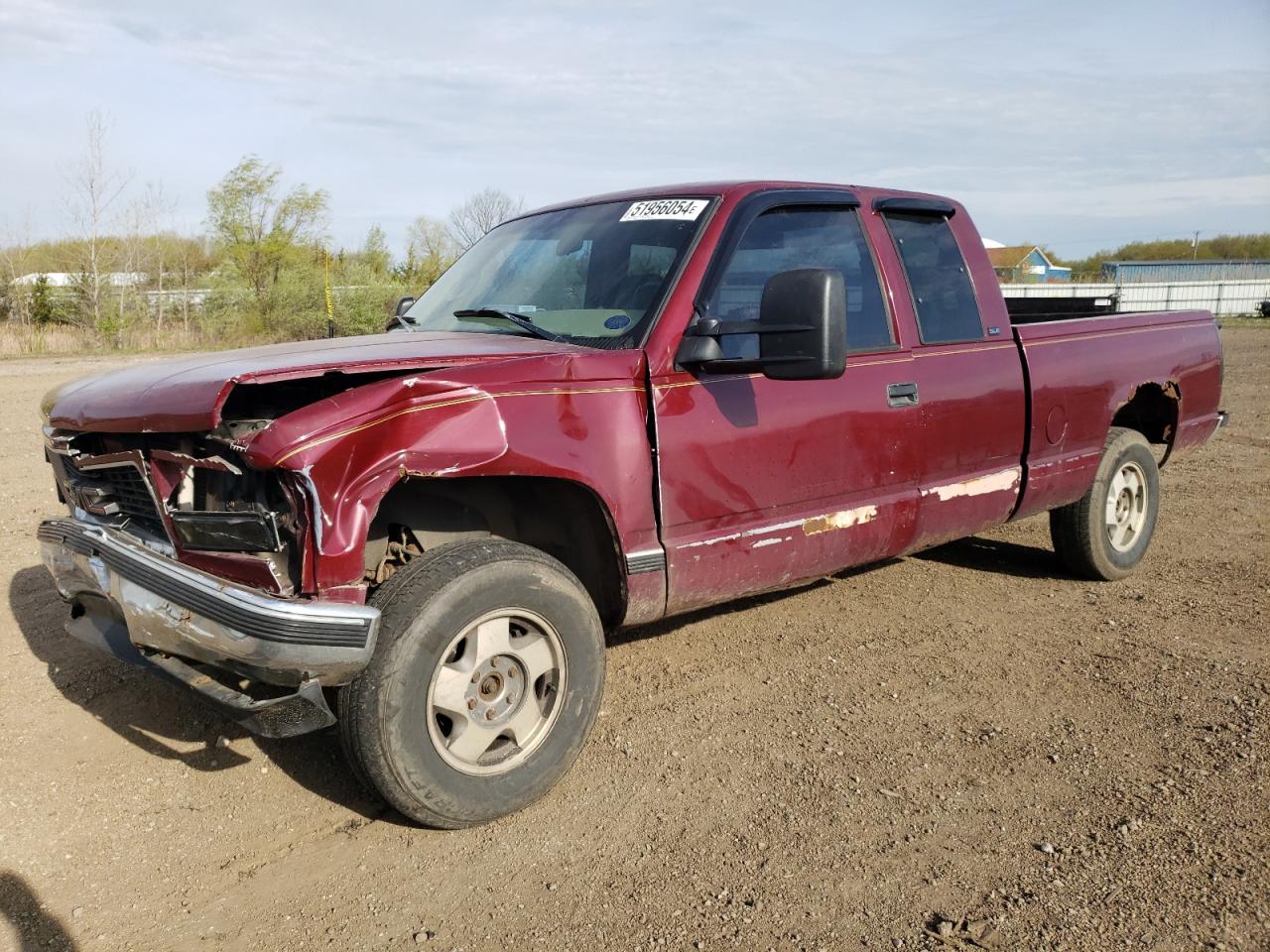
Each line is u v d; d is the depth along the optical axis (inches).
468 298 167.8
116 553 123.7
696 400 139.4
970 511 181.0
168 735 149.3
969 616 200.7
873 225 170.4
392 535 132.0
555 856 118.4
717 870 115.3
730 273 147.4
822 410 154.1
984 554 245.3
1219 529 268.2
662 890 111.7
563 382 126.1
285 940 104.2
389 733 112.2
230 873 116.0
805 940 102.8
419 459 112.4
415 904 109.7
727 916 106.8
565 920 106.7
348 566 108.3
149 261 1325.0
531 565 122.6
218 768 140.2
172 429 111.7
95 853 119.9
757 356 146.9
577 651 128.1
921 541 174.4
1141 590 216.8
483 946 102.7
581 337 141.6
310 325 1320.1
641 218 157.5
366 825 125.8
